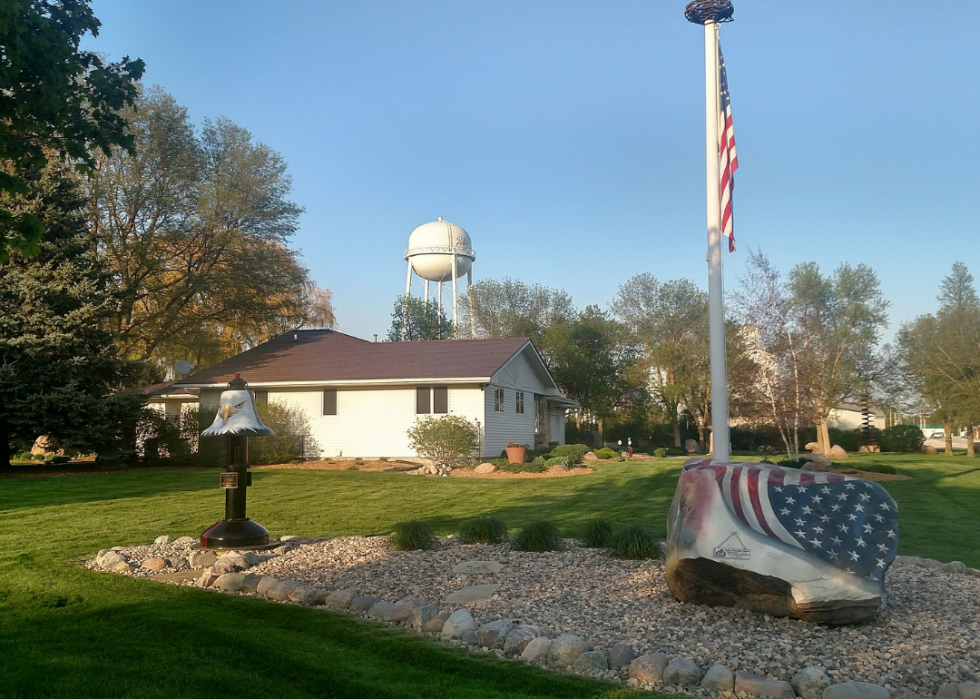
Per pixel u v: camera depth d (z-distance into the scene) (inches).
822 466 853.8
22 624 241.4
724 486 250.1
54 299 878.4
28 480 738.2
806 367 941.8
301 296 1547.7
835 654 207.5
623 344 2085.4
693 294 2114.9
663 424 1955.0
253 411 388.2
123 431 948.6
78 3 366.9
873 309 1270.9
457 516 528.1
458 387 1043.3
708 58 405.4
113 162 1226.0
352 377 1059.3
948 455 1491.1
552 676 195.3
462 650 217.8
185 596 278.4
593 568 315.6
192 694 180.9
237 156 1341.0
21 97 349.1
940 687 183.6
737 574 236.8
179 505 572.1
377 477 810.2
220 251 1342.3
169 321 1348.4
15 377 845.2
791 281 1184.2
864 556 231.6
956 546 419.8
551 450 1248.8
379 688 185.2
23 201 845.2
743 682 187.2
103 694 180.4
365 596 269.1
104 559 344.8
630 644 215.9
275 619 247.6
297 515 526.9
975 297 1462.8
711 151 402.0
